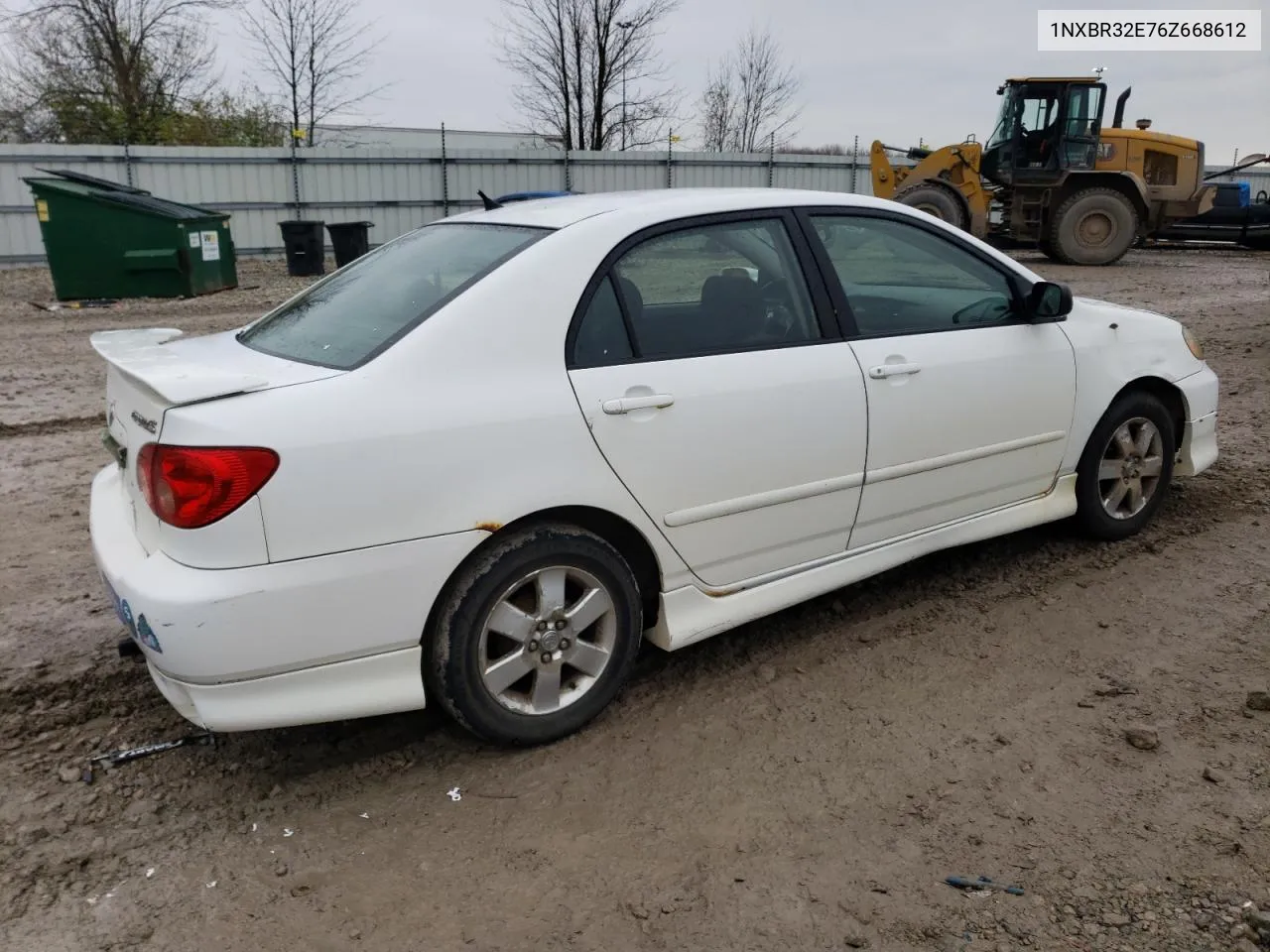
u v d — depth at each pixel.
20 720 3.29
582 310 3.05
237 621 2.55
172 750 3.15
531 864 2.63
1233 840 2.63
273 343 3.23
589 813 2.83
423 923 2.42
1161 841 2.64
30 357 9.91
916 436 3.76
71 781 2.97
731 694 3.46
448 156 22.70
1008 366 4.02
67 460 6.34
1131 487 4.68
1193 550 4.61
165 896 2.51
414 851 2.69
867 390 3.58
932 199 18.83
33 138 29.11
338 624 2.68
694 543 3.29
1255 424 6.82
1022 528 4.29
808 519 3.54
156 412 2.63
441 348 2.82
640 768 3.04
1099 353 4.39
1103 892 2.46
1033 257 21.58
